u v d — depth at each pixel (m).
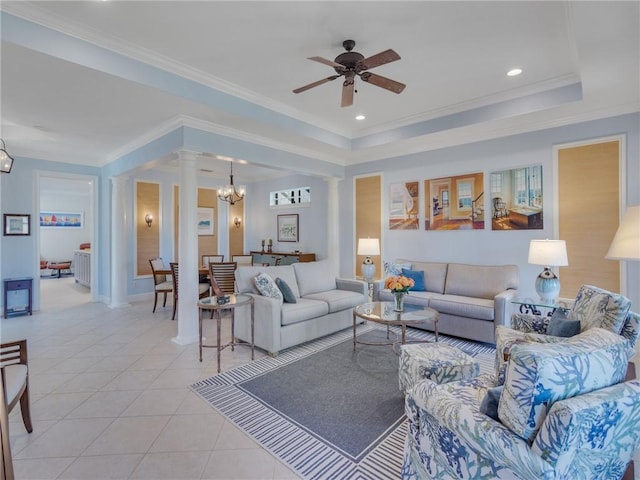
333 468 1.89
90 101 3.33
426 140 4.78
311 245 7.40
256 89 3.70
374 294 4.86
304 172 5.48
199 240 7.80
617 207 3.63
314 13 2.45
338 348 3.78
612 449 1.26
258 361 3.40
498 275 4.23
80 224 11.30
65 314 5.34
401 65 3.20
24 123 4.00
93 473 1.84
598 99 3.41
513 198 4.33
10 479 1.60
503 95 3.82
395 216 5.53
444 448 1.49
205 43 2.82
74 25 2.55
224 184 8.22
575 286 3.89
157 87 3.05
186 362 3.38
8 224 5.33
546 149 4.07
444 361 2.30
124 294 5.87
